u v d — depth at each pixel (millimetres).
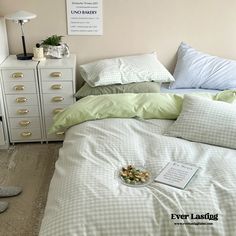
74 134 1852
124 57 2873
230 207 1213
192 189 1319
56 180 1449
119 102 2061
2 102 2568
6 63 2584
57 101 2658
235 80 2807
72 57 2809
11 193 2113
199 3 2889
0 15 2746
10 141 2746
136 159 1563
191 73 2828
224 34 3031
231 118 1775
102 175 1396
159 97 2125
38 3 2740
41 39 2865
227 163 1521
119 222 1157
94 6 2793
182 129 1820
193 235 1140
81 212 1184
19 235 1786
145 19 2893
